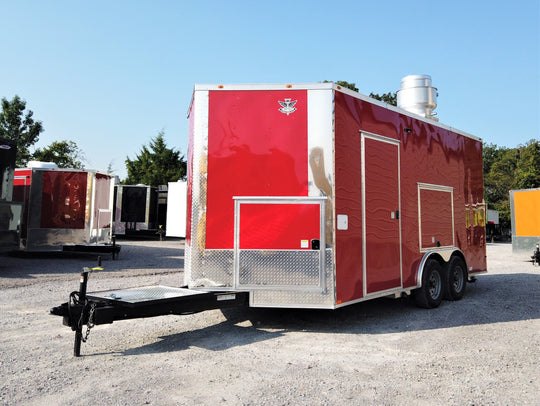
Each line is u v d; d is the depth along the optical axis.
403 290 6.17
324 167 5.19
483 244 8.59
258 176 5.21
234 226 5.17
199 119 5.28
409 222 6.41
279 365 4.02
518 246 15.26
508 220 35.03
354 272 5.38
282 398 3.24
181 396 3.27
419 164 6.75
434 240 6.98
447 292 7.18
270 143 5.24
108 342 4.79
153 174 45.16
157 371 3.83
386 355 4.37
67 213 12.84
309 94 5.27
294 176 5.20
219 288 5.13
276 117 5.26
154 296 4.64
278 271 5.12
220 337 5.02
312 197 5.16
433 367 4.00
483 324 5.73
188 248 5.59
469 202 8.19
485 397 3.30
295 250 5.13
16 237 11.12
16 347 4.57
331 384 3.54
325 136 5.21
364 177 5.64
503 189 38.03
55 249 12.74
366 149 5.71
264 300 5.13
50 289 8.15
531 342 4.87
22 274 9.96
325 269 5.11
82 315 4.26
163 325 5.60
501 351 4.53
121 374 3.74
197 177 5.23
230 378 3.66
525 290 8.64
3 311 6.34
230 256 5.16
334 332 5.28
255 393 3.33
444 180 7.40
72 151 40.97
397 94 8.45
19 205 11.25
